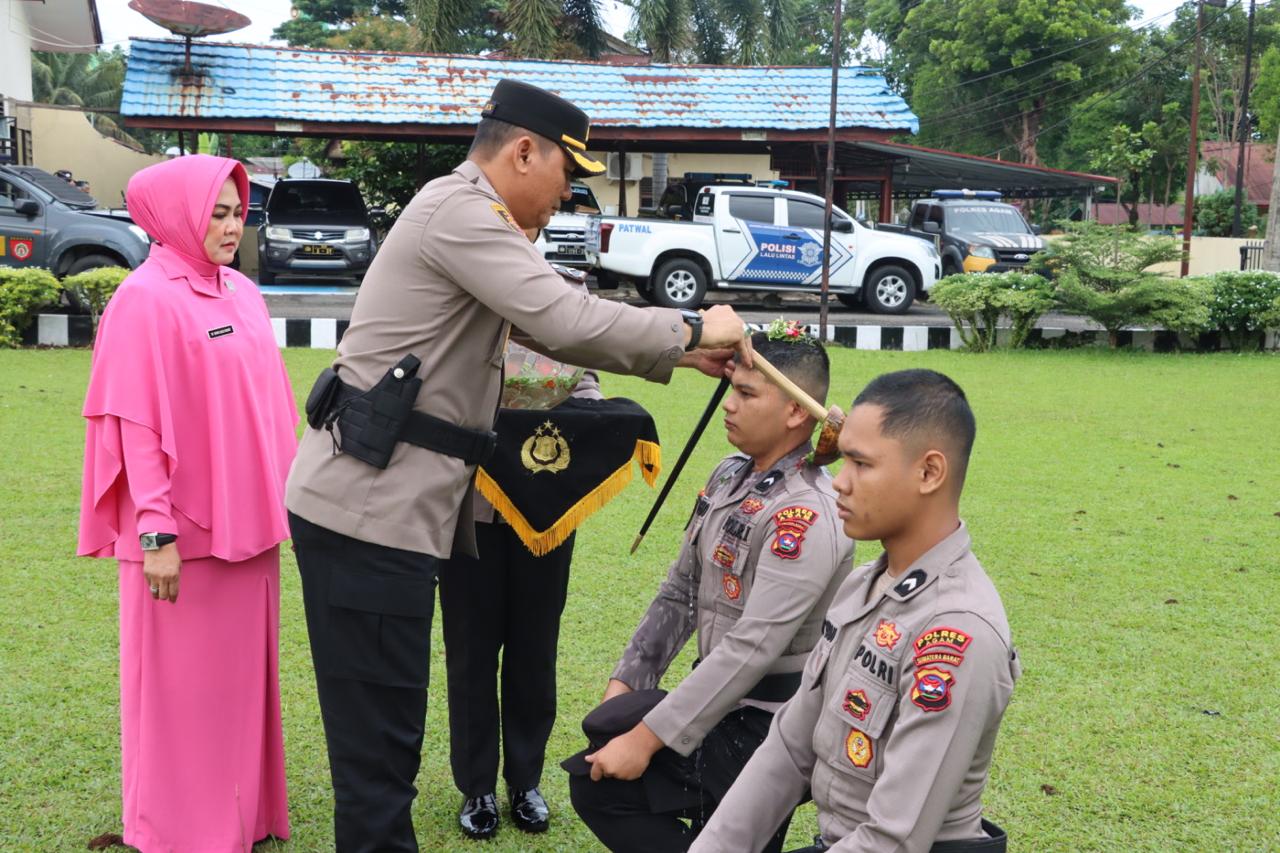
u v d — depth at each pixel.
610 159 22.88
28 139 21.81
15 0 21.48
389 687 2.54
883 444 1.76
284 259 16.62
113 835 2.94
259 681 2.93
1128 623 4.54
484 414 2.61
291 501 2.56
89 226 13.25
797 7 25.67
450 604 3.03
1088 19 34.06
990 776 3.32
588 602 4.66
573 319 2.37
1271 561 5.35
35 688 3.73
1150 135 37.22
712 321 2.43
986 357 12.73
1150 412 9.30
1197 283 13.40
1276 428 8.67
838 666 1.84
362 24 30.52
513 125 2.53
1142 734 3.59
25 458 6.65
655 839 2.31
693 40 23.73
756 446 2.37
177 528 2.79
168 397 2.76
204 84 16.95
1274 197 17.70
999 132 37.97
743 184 17.12
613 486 3.02
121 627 2.89
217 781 2.87
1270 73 39.12
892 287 16.39
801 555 2.21
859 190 26.38
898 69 40.84
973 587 1.74
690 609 2.59
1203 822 3.09
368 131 17.17
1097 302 13.00
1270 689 3.93
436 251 2.44
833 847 1.72
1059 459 7.51
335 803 2.63
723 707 2.21
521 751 3.11
